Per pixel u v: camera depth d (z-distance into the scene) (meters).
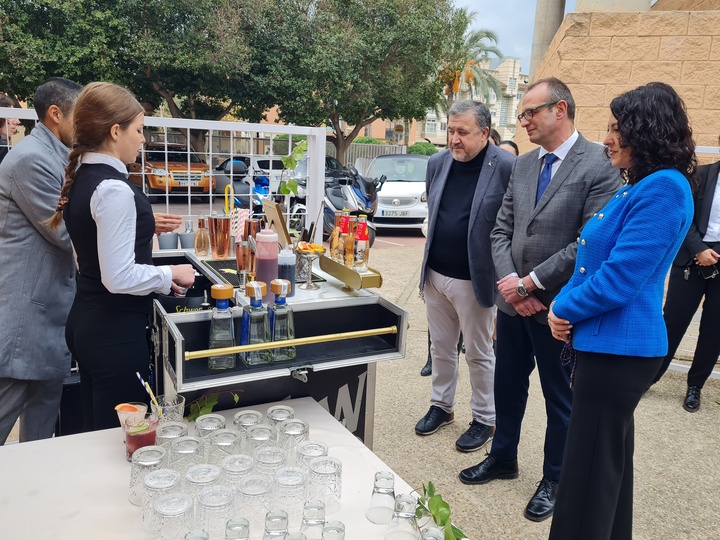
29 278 2.17
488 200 2.70
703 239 3.41
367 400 2.06
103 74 14.76
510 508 2.48
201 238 2.63
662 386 3.91
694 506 2.53
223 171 4.39
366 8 17.50
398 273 7.11
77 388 2.61
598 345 1.75
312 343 1.80
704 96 5.11
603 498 1.79
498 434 2.68
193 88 16.58
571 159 2.33
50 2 13.80
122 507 1.28
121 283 1.74
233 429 1.54
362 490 1.40
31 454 1.49
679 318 3.52
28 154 2.08
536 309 2.35
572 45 5.48
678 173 1.67
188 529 1.14
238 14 15.90
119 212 1.73
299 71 17.09
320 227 3.27
